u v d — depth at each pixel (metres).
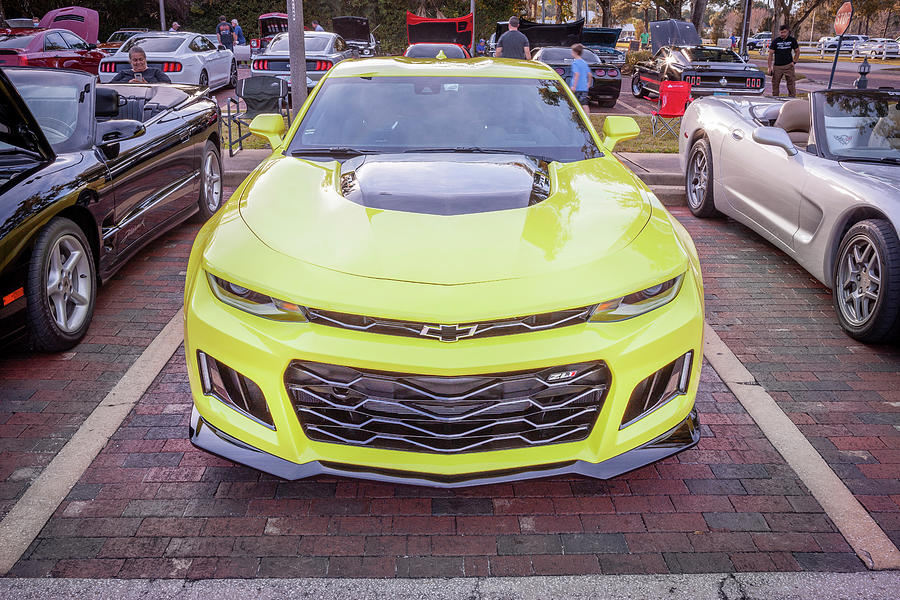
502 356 2.43
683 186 7.94
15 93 3.94
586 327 2.53
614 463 2.65
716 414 3.55
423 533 2.68
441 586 2.41
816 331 4.52
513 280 2.49
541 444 2.62
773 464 3.15
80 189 4.08
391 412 2.51
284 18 25.72
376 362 2.43
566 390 2.54
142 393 3.58
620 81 16.03
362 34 24.97
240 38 29.53
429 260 2.56
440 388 2.45
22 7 32.56
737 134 6.05
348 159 3.49
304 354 2.47
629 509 2.84
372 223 2.76
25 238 3.62
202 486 2.92
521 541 2.65
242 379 2.63
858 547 2.63
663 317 2.66
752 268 5.62
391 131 3.73
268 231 2.79
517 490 2.96
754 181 5.68
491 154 3.53
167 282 5.08
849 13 13.70
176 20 36.41
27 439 3.21
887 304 4.03
